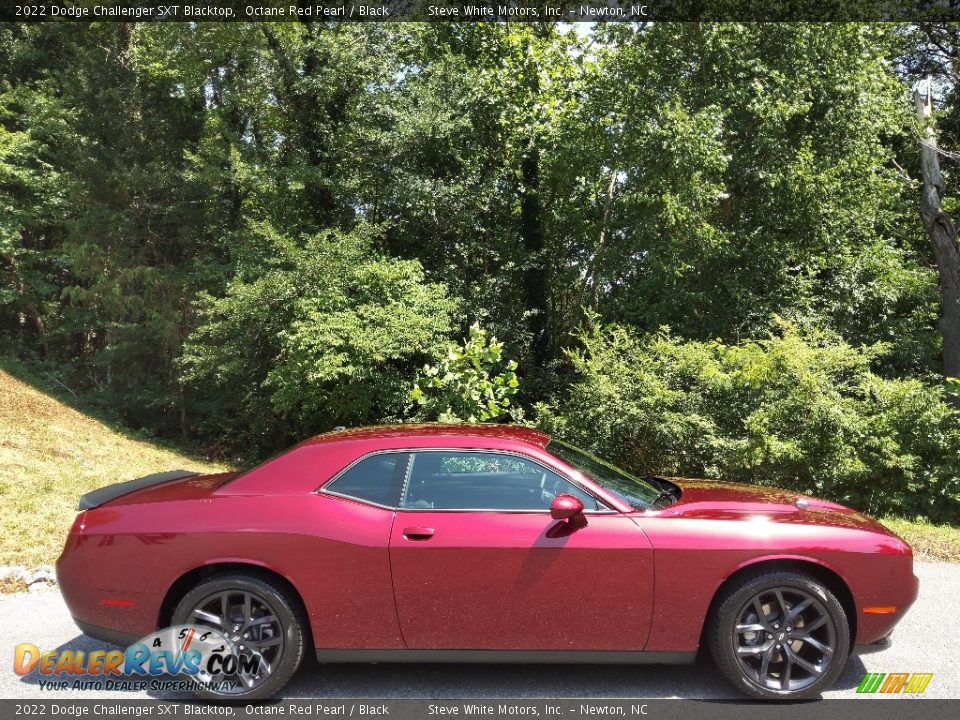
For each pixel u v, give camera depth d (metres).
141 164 19.20
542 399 17.23
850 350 10.39
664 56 15.45
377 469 4.20
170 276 18.33
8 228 18.09
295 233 16.67
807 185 14.72
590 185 17.11
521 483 4.15
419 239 18.05
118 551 4.07
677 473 10.47
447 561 3.93
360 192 17.73
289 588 4.04
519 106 19.14
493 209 18.39
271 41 17.58
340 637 3.96
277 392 14.29
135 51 20.33
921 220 18.67
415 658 4.00
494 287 17.52
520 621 3.94
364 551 3.95
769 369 10.16
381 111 17.28
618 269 15.99
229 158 16.88
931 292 17.94
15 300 19.88
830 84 15.09
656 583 3.92
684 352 11.13
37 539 7.18
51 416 13.44
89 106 18.98
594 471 4.42
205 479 4.75
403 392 14.19
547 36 19.89
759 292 15.96
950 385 12.10
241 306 14.46
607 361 11.45
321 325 13.56
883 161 17.27
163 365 18.69
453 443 4.27
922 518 9.28
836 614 3.91
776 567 4.00
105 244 18.59
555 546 3.93
